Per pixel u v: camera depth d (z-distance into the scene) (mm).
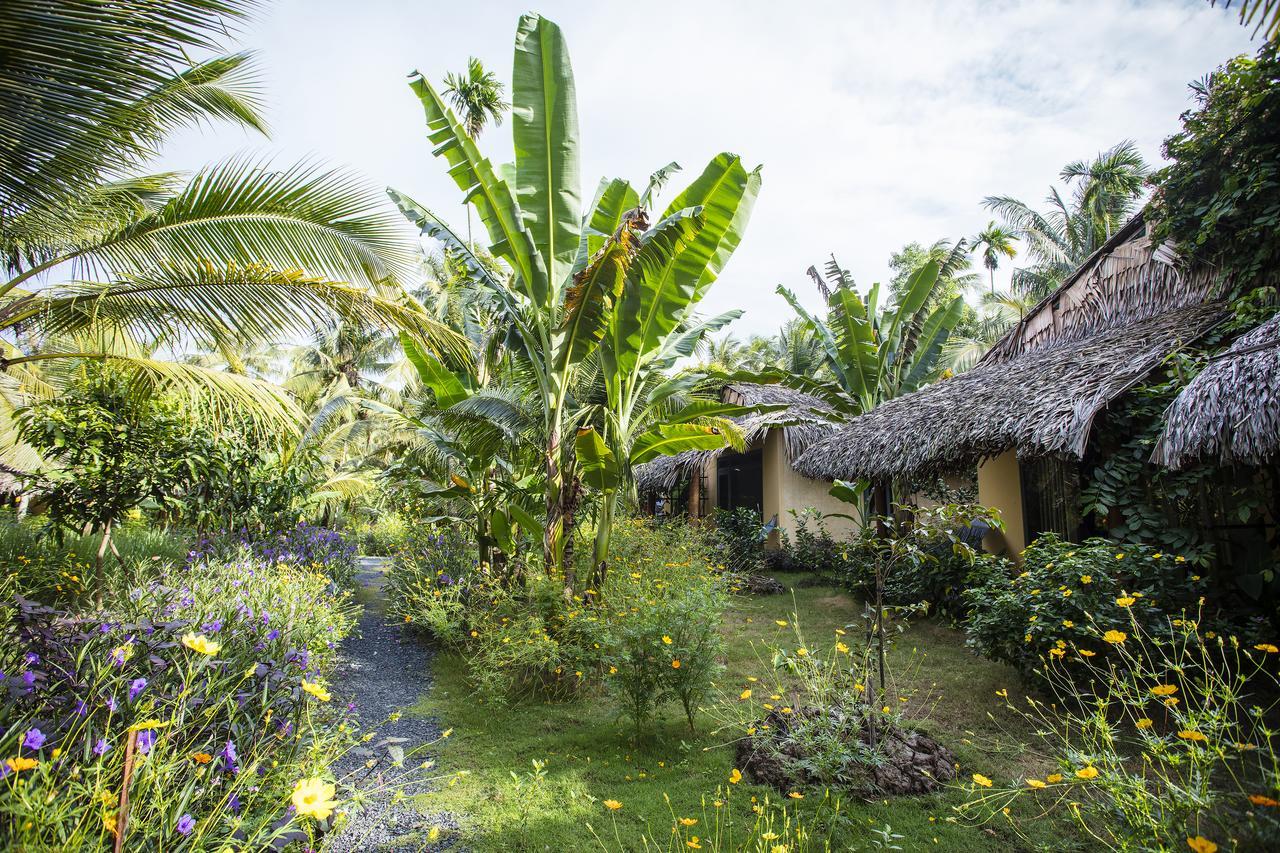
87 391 5793
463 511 8148
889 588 7582
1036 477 6859
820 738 3146
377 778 2949
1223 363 4195
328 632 4598
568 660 4875
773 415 11023
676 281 5812
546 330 5887
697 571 7383
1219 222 5785
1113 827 2514
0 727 1873
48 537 6023
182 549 7852
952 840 2721
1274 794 1928
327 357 25219
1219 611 4406
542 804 3109
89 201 4383
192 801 1967
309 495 9250
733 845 2693
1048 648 4074
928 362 11547
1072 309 8281
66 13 3133
